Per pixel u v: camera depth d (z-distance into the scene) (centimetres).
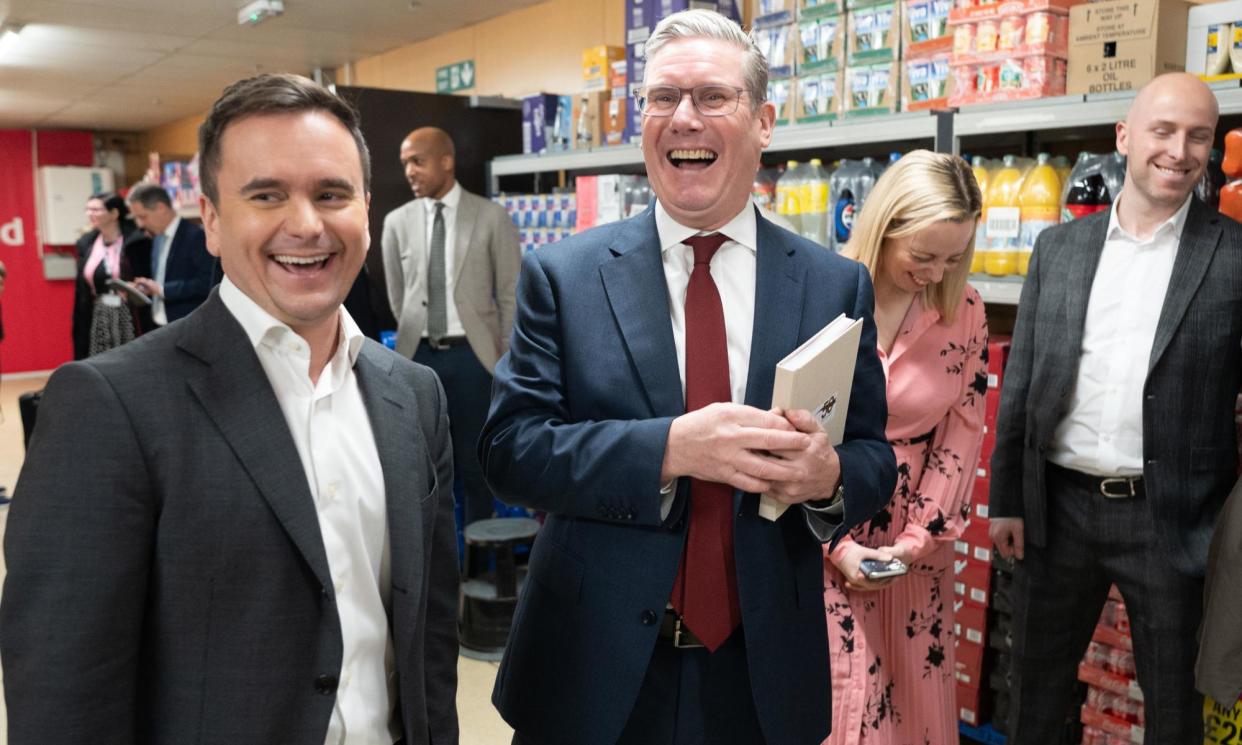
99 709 92
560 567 136
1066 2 262
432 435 127
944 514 193
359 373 119
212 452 100
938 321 194
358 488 112
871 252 187
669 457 120
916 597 197
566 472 125
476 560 354
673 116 126
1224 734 215
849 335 125
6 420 852
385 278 442
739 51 128
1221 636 185
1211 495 205
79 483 93
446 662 130
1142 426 205
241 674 99
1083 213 253
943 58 285
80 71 783
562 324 135
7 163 1168
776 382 118
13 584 92
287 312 104
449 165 402
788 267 137
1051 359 219
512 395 134
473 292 398
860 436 144
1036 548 226
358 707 111
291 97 102
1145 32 239
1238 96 220
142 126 1182
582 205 408
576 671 131
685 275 136
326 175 102
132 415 96
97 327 636
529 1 541
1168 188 201
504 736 283
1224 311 199
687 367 132
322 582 104
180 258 543
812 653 137
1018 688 233
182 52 706
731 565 131
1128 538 210
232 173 101
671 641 132
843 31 314
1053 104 249
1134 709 251
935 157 184
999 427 231
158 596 98
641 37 387
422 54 668
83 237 659
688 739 132
